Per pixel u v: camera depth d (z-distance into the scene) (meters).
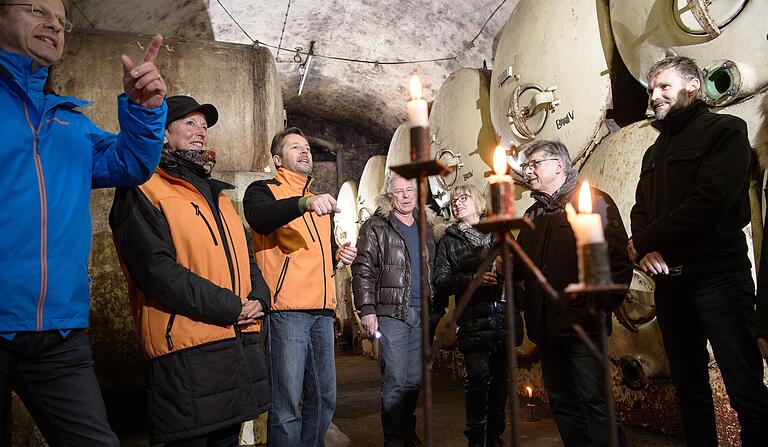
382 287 3.13
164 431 1.87
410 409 3.11
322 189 13.52
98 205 3.56
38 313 1.48
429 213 3.61
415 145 0.87
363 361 8.18
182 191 2.11
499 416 3.08
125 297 3.52
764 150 2.44
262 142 3.93
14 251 1.46
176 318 1.92
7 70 1.51
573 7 3.66
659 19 2.89
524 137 4.09
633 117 3.55
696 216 1.98
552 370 2.37
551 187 2.43
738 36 2.49
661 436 3.20
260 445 3.31
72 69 3.64
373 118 11.11
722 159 1.98
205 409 1.88
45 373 1.53
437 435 3.59
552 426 3.65
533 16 4.00
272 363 2.52
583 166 3.62
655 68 2.23
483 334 3.01
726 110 2.62
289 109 12.02
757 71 2.45
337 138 12.86
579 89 3.59
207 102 3.83
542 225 2.39
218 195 2.26
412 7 6.92
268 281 2.57
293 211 2.36
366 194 8.73
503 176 0.88
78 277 1.60
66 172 1.61
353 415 4.37
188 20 6.63
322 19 7.61
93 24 5.67
